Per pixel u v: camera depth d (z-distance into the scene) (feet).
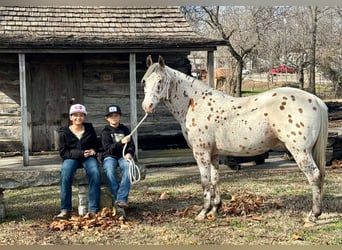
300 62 92.02
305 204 22.95
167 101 21.35
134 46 36.91
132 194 26.40
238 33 92.32
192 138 20.81
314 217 19.65
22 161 38.04
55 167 34.71
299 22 91.25
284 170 33.78
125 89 42.91
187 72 44.42
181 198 25.21
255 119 19.69
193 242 17.69
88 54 42.32
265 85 115.03
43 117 42.09
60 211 22.36
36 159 38.99
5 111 41.88
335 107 73.00
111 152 21.50
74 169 21.08
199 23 99.81
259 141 19.84
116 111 21.75
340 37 89.97
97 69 42.50
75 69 42.24
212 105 20.56
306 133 18.86
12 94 41.93
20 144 41.96
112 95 42.75
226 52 103.04
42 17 40.55
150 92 20.72
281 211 21.81
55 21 40.47
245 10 92.12
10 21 39.60
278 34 93.66
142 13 41.75
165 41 37.52
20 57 35.29
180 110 21.15
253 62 108.17
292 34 92.53
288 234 18.43
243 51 87.56
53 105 42.24
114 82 42.75
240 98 20.66
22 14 40.29
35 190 28.58
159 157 38.83
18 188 21.06
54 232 19.44
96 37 37.68
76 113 21.38
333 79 93.97
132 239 18.21
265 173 32.48
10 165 36.17
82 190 21.50
